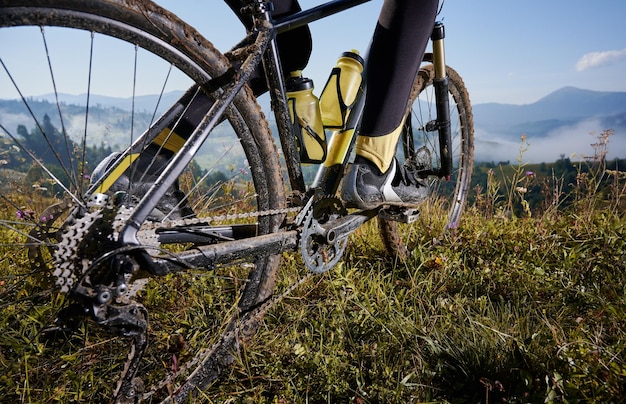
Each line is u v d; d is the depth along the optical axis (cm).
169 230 168
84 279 127
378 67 210
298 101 193
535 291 253
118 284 130
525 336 205
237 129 168
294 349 202
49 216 149
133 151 165
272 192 181
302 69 201
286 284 252
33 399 168
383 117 214
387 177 225
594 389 166
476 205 381
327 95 209
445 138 253
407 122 275
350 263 293
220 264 162
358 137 220
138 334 135
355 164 218
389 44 205
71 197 143
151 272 138
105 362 194
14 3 116
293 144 190
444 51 244
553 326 208
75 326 139
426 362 197
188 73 153
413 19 202
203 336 210
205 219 157
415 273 263
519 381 179
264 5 166
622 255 278
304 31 191
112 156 168
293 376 193
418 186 248
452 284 268
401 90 213
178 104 173
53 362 187
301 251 186
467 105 313
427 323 224
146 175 171
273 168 179
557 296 247
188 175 238
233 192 318
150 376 183
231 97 151
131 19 136
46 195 288
